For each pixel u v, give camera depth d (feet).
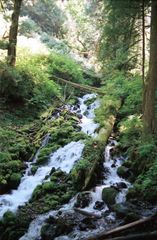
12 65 54.29
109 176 36.29
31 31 83.41
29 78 55.26
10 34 54.80
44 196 34.58
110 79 49.98
